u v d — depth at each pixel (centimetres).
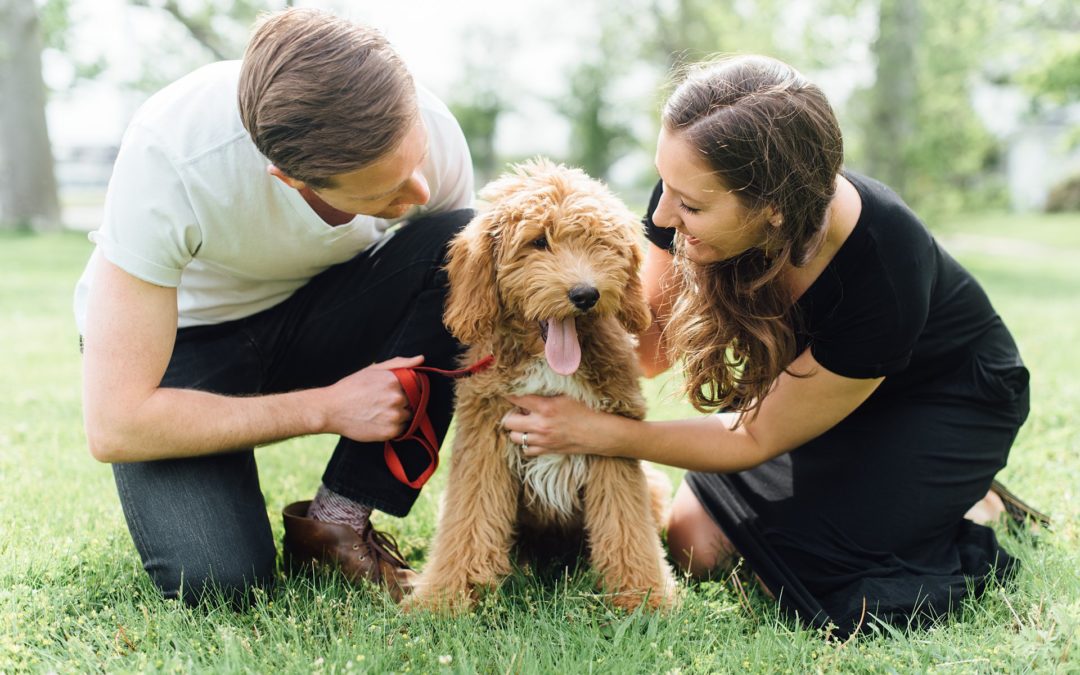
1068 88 1650
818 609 254
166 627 233
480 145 4631
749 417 278
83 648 221
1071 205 3316
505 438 276
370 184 223
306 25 217
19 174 1875
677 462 278
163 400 245
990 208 2089
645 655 223
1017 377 294
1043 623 232
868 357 259
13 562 260
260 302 302
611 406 276
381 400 265
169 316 248
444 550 272
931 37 1709
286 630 233
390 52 222
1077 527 298
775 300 255
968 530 288
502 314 278
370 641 225
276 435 260
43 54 2042
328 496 290
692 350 266
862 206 254
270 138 215
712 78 230
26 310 825
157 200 239
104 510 318
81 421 446
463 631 236
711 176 223
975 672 211
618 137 4244
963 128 1767
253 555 258
